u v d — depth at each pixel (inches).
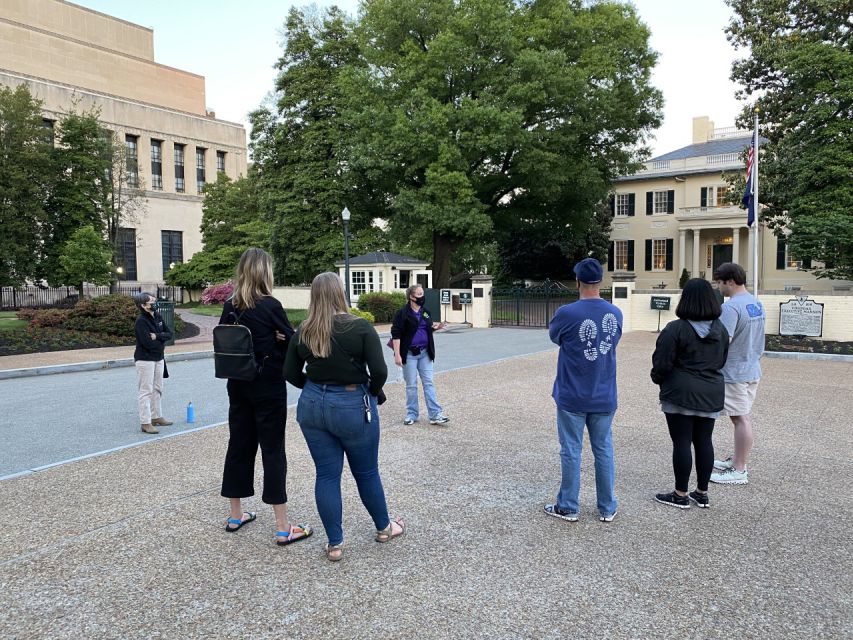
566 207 1263.5
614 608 121.7
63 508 176.1
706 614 119.5
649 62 1123.9
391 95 1071.0
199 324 940.6
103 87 1914.4
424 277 1091.3
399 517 170.7
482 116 954.1
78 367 490.3
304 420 140.1
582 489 194.4
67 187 1170.6
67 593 127.2
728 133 1754.4
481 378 424.8
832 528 163.0
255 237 1485.0
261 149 1295.5
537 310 1025.5
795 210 818.8
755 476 208.2
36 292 1398.9
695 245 1533.0
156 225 1921.8
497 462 224.2
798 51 785.6
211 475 207.6
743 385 195.6
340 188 1202.0
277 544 152.4
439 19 1043.3
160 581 132.8
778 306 661.3
